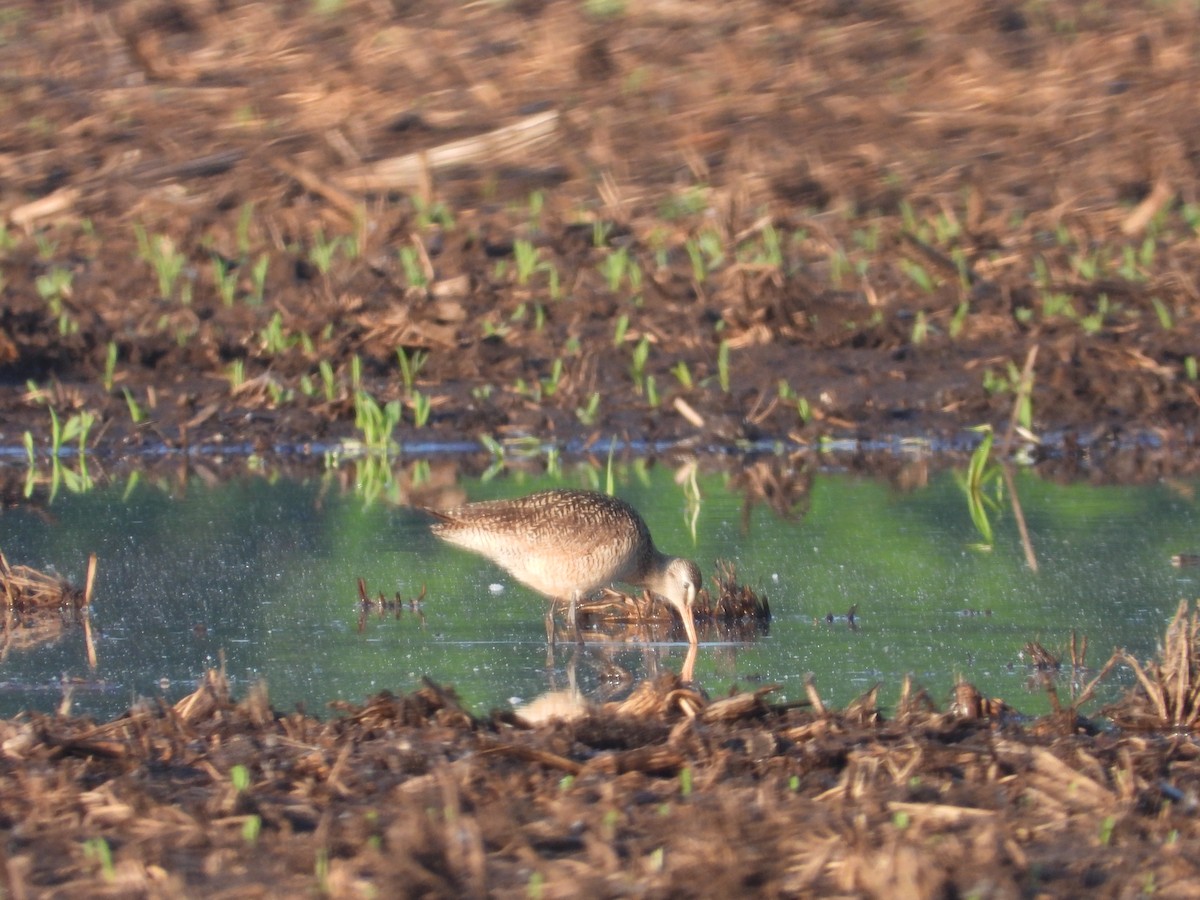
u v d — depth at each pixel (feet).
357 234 72.90
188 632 37.78
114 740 27.37
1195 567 42.34
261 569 43.65
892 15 93.09
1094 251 71.15
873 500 50.83
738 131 82.07
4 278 67.92
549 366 62.75
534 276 69.15
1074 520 47.83
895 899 20.94
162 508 49.98
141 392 60.59
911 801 24.52
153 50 89.56
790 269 68.59
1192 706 29.68
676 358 63.00
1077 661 34.42
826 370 61.98
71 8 94.53
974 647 36.04
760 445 58.23
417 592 42.09
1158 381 60.75
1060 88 85.66
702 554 44.19
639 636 38.63
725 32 90.99
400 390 60.95
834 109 84.28
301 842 22.98
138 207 75.41
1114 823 23.67
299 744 27.09
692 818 23.29
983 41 90.17
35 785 24.95
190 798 24.82
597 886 21.31
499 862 22.44
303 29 91.71
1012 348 63.05
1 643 36.86
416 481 53.16
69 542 45.80
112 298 66.80
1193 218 74.13
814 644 36.65
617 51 88.99
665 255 70.33
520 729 28.27
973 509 49.29
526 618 40.19
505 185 77.71
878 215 75.46
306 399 59.88
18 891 21.38
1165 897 21.42
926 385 61.16
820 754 26.43
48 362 61.77
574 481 52.90
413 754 26.13
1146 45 89.40
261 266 66.85
